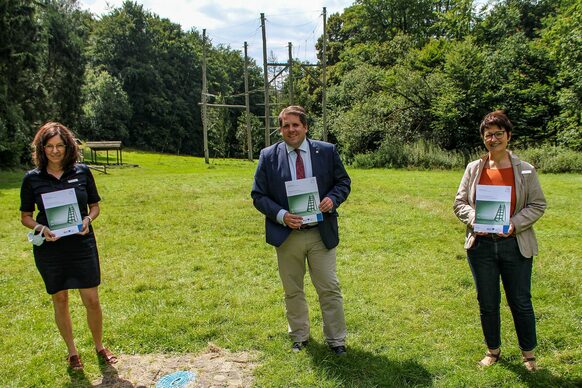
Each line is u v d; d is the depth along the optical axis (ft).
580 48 72.13
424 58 99.30
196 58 209.67
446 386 11.39
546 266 20.54
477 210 11.22
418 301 16.90
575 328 14.30
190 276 20.57
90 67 177.17
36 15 89.25
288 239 12.75
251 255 23.80
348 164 93.20
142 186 50.90
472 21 105.09
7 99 80.48
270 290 18.57
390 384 11.48
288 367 12.37
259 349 13.58
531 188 11.18
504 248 11.31
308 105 156.56
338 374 11.94
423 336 14.12
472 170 12.07
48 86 111.65
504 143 11.29
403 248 24.62
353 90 105.60
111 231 29.53
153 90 190.80
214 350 13.55
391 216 32.83
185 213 34.99
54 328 15.11
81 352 13.33
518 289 11.46
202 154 206.08
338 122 97.50
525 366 12.10
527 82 81.56
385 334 14.23
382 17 149.79
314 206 12.27
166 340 14.15
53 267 11.85
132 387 11.66
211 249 25.13
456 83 82.38
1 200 42.01
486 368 12.06
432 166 77.87
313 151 12.85
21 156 85.25
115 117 168.55
